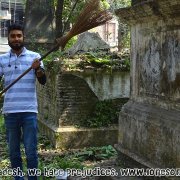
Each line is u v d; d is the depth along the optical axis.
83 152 4.37
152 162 2.91
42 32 9.81
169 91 2.79
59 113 4.86
